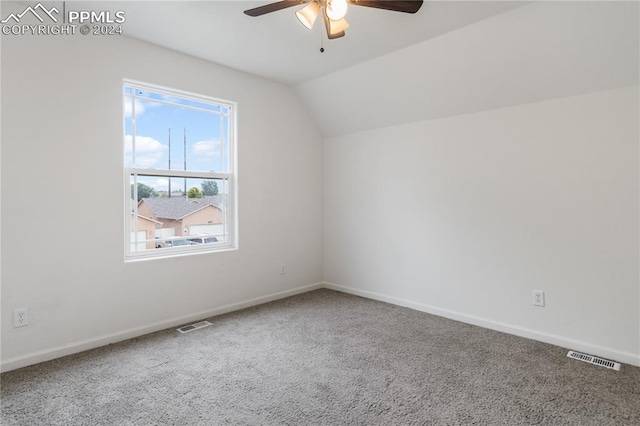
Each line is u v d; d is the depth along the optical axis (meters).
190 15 2.38
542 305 2.69
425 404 1.85
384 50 2.93
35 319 2.31
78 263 2.49
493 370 2.22
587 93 2.45
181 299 3.06
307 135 4.17
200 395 1.94
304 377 2.14
